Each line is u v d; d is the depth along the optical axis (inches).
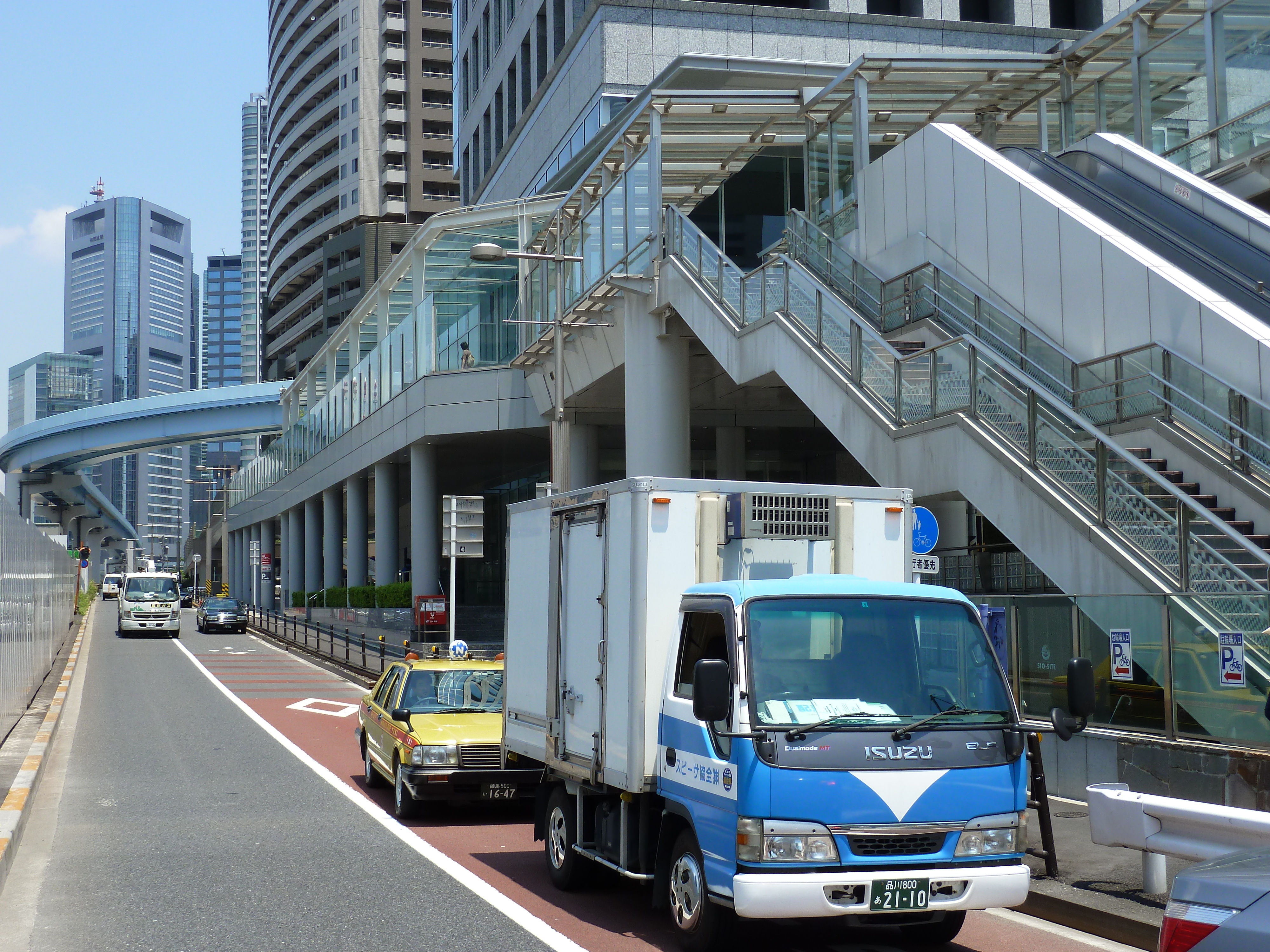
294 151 5457.7
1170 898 178.4
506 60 2210.9
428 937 306.7
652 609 314.2
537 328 1373.0
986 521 882.1
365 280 4463.6
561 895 357.7
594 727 335.6
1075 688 286.5
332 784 582.2
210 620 2110.0
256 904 343.3
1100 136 818.2
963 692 291.4
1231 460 533.6
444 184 4889.3
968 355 597.6
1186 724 445.4
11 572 714.8
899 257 839.7
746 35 1638.8
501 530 2110.0
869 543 335.6
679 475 1007.6
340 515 2439.7
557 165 1811.0
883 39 1672.0
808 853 265.7
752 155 1119.6
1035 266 693.9
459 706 526.6
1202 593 439.8
